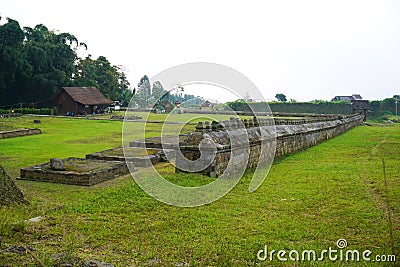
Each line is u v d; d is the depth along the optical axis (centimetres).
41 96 5259
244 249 594
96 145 1981
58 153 1681
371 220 725
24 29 5706
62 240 607
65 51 5653
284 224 705
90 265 497
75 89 5366
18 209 770
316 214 767
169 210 788
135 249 586
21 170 1128
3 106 5022
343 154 1638
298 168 1279
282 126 1675
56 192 965
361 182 1036
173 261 543
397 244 607
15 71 4872
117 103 6638
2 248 532
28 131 2503
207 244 609
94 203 828
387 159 1471
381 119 5541
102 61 6925
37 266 469
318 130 2097
